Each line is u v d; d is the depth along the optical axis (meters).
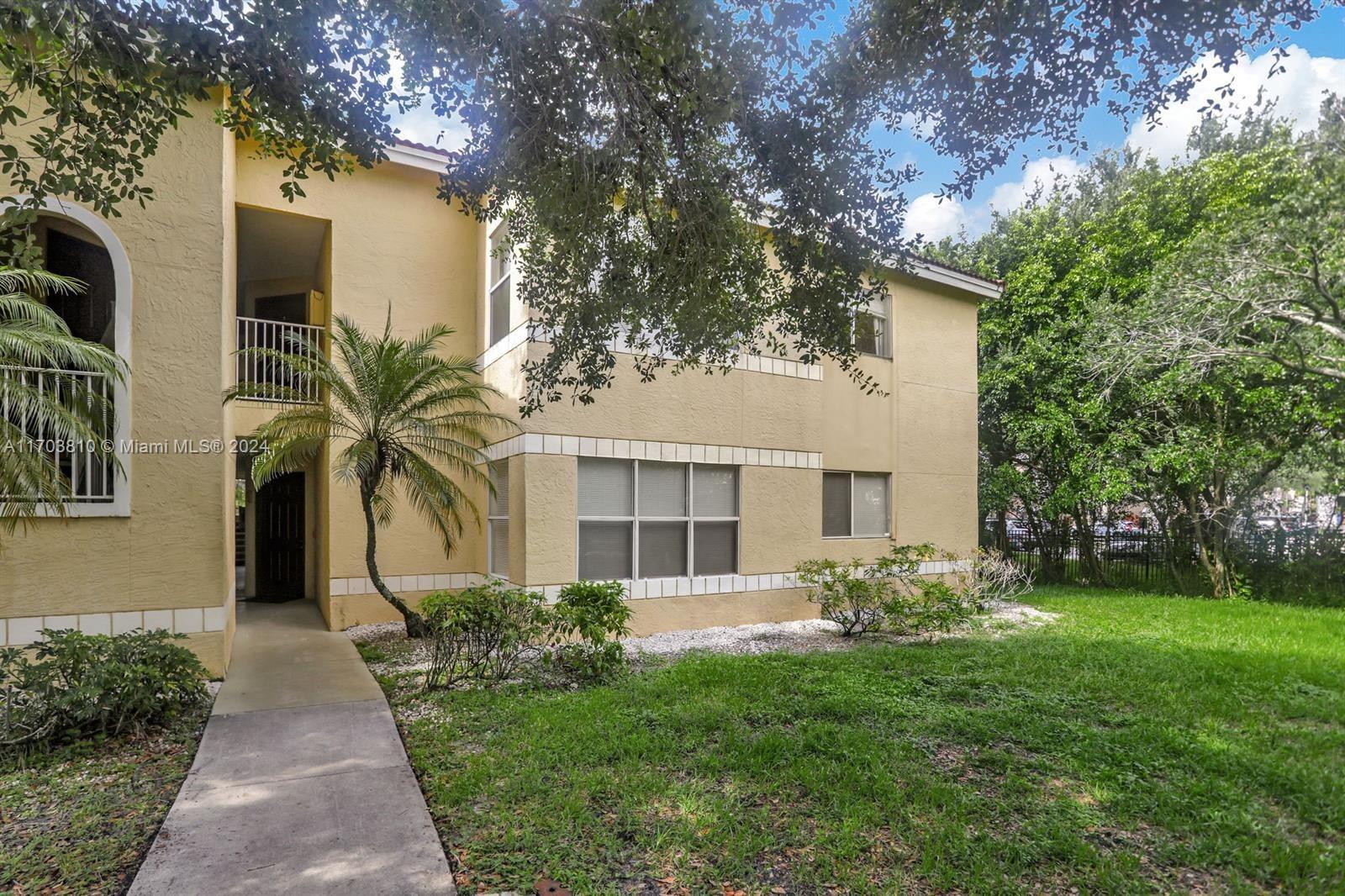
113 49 3.68
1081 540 16.83
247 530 13.05
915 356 13.22
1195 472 13.16
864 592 9.71
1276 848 3.69
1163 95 4.05
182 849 3.65
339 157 4.82
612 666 7.18
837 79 4.38
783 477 10.97
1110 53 3.89
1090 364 13.54
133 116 4.01
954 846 3.66
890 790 4.30
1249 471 13.98
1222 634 9.84
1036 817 4.04
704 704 5.95
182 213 7.01
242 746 5.17
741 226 5.60
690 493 9.98
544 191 5.04
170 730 5.57
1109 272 14.84
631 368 9.48
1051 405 14.96
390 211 10.45
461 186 5.43
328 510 9.89
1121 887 3.31
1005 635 9.82
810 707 5.93
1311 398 12.17
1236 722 5.80
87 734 5.30
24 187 3.95
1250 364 11.87
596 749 4.93
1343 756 5.02
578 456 9.02
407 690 6.70
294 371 8.60
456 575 10.49
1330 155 10.48
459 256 10.92
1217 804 4.20
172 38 3.61
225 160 7.63
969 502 14.01
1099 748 5.08
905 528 12.86
